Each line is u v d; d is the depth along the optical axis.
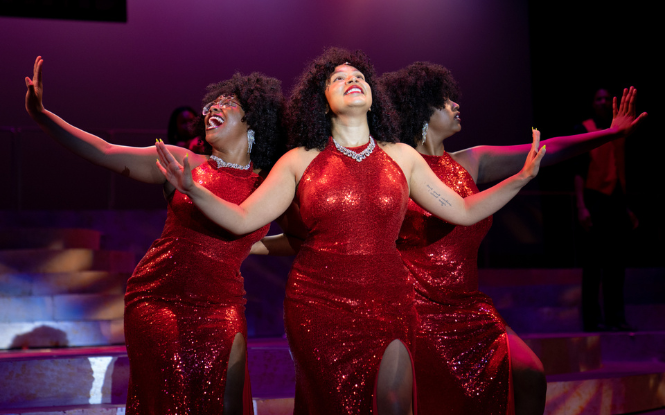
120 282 4.91
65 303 4.62
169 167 2.09
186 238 2.49
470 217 2.44
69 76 7.54
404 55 8.22
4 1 7.40
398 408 2.10
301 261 2.33
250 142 2.65
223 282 2.51
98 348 4.29
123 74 7.69
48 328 4.44
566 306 5.56
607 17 7.38
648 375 3.69
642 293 5.70
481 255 7.19
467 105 8.18
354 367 2.17
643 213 6.96
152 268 2.50
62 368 3.14
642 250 6.93
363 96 2.34
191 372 2.35
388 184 2.28
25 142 6.81
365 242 2.24
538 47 8.12
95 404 3.10
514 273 6.20
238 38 7.98
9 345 4.36
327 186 2.26
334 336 2.20
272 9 8.06
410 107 2.90
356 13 8.17
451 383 2.64
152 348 2.38
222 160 2.64
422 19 8.25
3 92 7.31
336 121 2.42
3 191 6.69
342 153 2.34
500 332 2.71
